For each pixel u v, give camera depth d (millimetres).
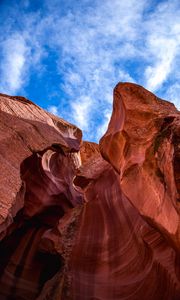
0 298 11180
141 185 6871
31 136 9711
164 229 6051
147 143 6945
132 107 8047
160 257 7062
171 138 5770
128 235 9195
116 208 10680
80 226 11438
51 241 11734
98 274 9094
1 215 6258
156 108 7852
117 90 8969
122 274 8469
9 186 7125
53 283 9641
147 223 7512
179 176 5062
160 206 5992
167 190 5594
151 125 7289
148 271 7473
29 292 11570
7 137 8461
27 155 8797
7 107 10195
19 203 10438
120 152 8352
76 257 10102
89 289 8828
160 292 6867
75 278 9391
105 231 10328
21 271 11992
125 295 7914
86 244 10344
